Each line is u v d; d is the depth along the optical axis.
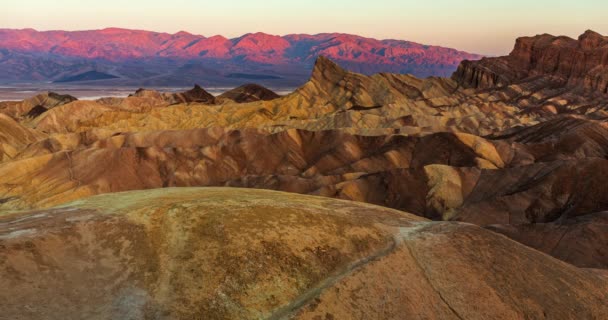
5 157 97.62
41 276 12.79
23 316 11.46
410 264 16.08
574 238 40.44
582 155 80.19
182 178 77.75
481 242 18.09
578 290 17.22
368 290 14.49
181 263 14.09
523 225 43.84
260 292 13.58
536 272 17.45
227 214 16.09
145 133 95.56
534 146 84.38
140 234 15.20
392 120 122.50
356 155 85.75
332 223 16.92
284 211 16.92
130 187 73.81
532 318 15.48
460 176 66.31
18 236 13.89
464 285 15.87
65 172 74.81
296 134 90.12
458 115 131.25
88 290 12.84
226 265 14.03
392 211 20.98
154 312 12.46
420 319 14.29
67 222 15.34
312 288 14.19
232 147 85.44
